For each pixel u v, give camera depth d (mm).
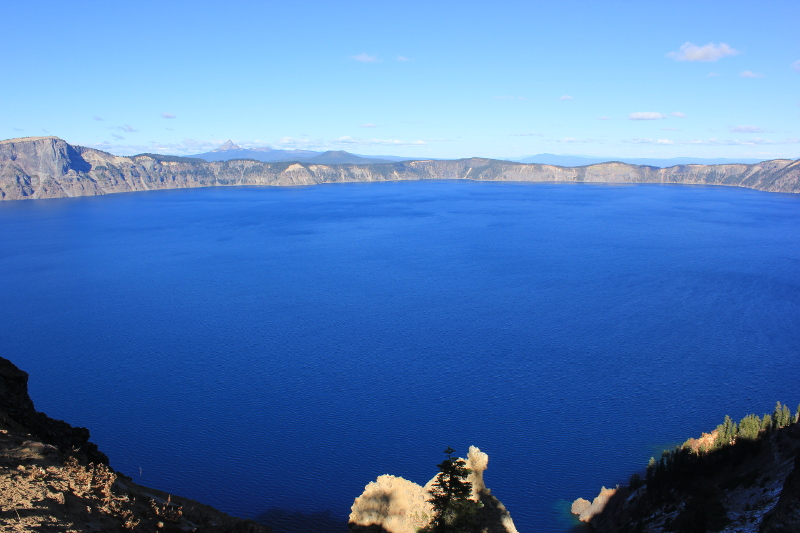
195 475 91875
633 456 98438
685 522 65188
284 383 127562
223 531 32438
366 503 56906
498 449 100188
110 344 154625
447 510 46750
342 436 104125
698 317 178500
